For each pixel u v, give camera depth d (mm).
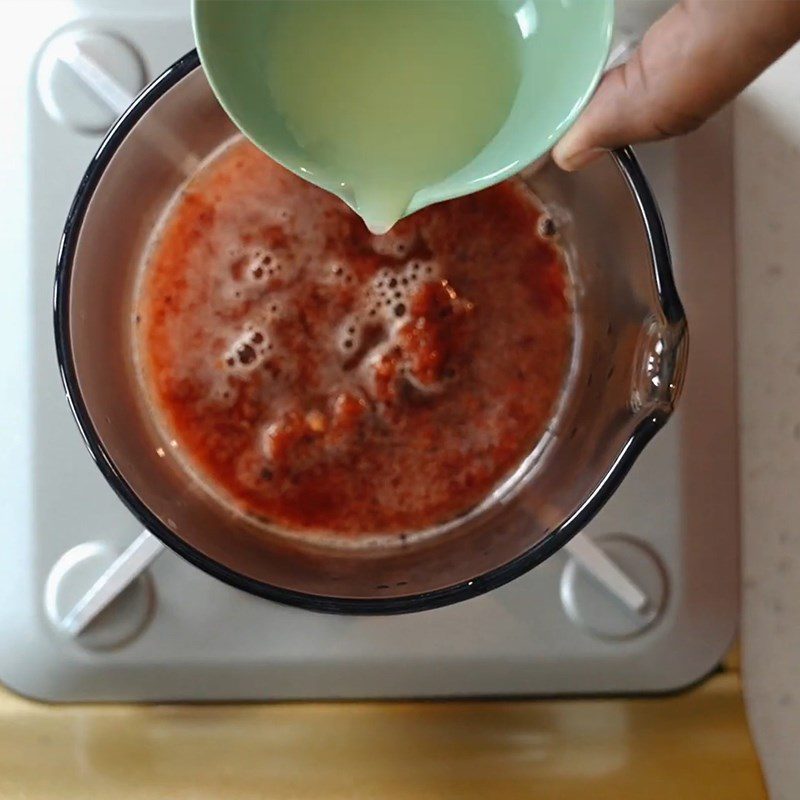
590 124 517
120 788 587
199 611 595
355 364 578
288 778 592
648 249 514
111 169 527
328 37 453
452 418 584
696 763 602
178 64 516
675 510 615
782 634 624
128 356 584
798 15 442
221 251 583
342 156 468
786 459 630
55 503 597
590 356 587
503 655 601
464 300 585
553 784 595
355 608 509
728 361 625
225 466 579
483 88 463
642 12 613
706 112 499
